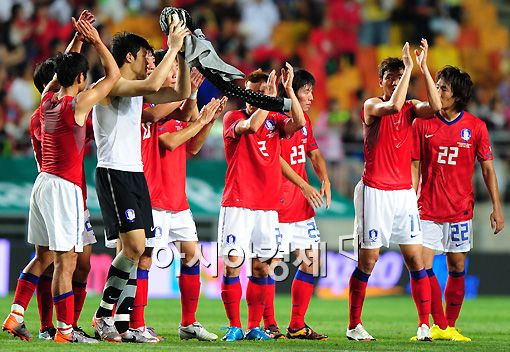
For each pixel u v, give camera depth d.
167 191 24.64
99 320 22.20
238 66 65.12
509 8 73.62
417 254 25.19
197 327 24.39
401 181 25.11
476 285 51.69
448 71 26.52
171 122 25.50
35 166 49.62
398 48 69.00
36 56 61.78
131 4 64.88
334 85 66.31
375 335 28.12
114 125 21.61
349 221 52.44
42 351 19.14
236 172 24.73
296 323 25.59
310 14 68.19
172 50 20.97
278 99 21.27
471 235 27.28
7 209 47.75
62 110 21.25
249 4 66.94
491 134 59.25
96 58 57.25
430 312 26.23
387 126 24.91
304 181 25.62
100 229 46.91
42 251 22.48
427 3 70.06
